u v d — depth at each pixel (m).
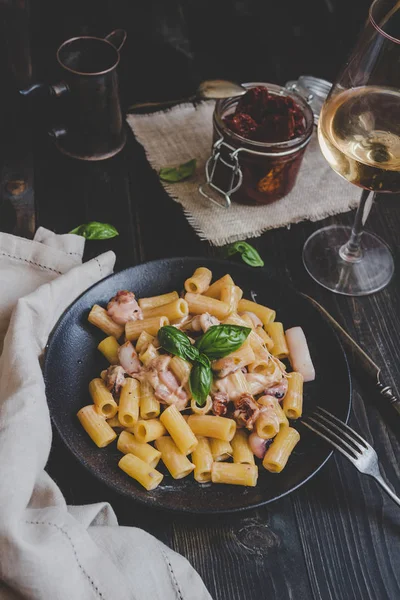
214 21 1.15
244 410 0.71
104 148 0.97
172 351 0.72
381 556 0.70
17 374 0.69
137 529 0.66
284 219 0.94
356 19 1.19
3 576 0.61
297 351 0.77
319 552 0.70
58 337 0.75
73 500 0.70
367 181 0.76
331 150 0.76
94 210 0.93
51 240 0.85
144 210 0.93
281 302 0.82
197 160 0.98
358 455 0.70
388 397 0.77
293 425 0.74
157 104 0.98
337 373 0.76
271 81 1.08
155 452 0.69
